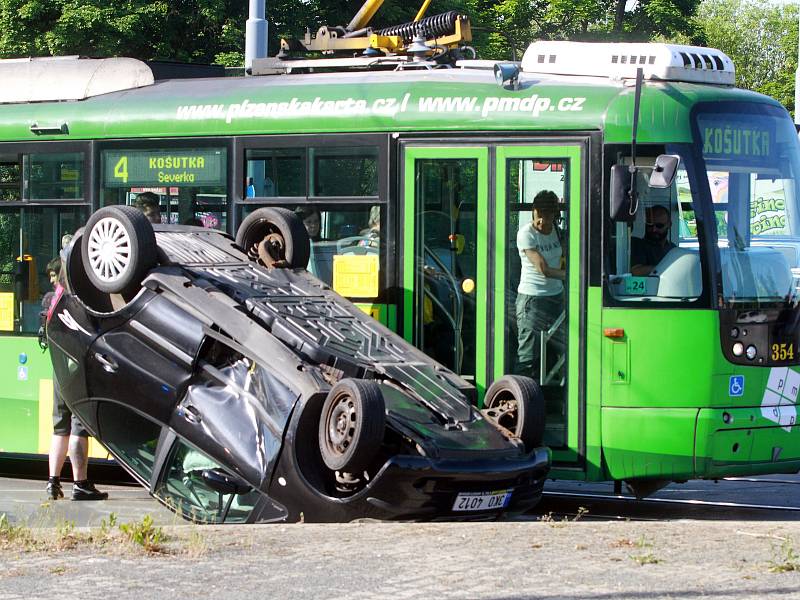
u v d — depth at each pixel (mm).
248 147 18969
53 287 20297
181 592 9977
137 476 16688
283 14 54781
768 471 17438
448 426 15062
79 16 51750
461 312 17875
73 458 18344
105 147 20031
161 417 16078
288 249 17594
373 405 14039
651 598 9898
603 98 17344
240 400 15375
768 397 17406
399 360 15891
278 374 15086
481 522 14219
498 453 15078
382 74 18859
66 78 20703
